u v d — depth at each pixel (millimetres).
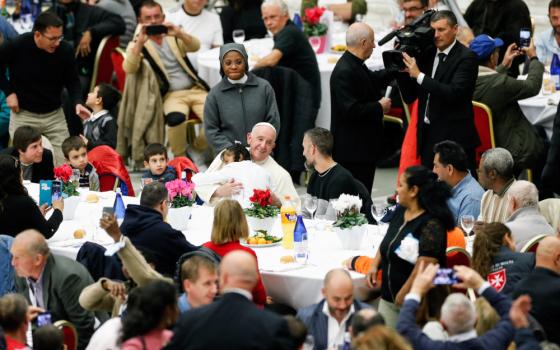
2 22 32312
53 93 29938
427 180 17594
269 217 20844
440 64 24250
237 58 26531
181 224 21562
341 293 16969
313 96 30391
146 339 15070
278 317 14430
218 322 14336
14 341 16234
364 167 26609
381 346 13594
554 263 17469
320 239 21000
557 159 25219
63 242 21094
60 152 30141
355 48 25906
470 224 20297
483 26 32531
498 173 21266
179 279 18344
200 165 32688
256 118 26766
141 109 31812
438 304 16266
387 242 18094
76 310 18844
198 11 34688
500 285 18344
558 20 30094
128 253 17734
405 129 30641
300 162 29594
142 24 31750
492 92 26406
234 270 14672
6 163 20562
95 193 24359
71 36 34906
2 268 19625
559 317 17234
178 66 32688
